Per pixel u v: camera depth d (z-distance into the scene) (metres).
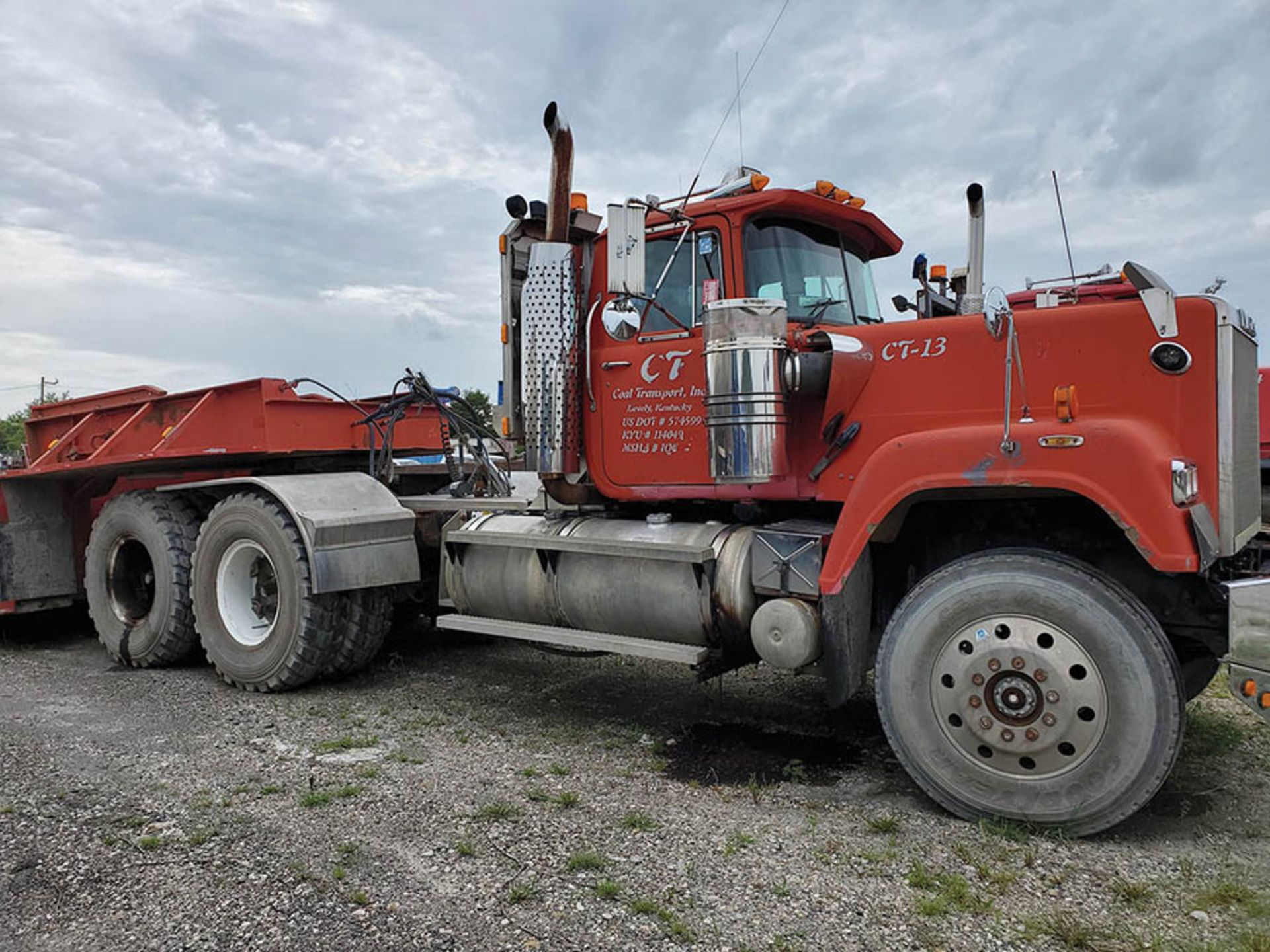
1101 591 3.18
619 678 5.84
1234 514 3.28
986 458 3.37
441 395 6.25
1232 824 3.40
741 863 3.09
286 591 5.41
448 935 2.63
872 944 2.58
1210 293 3.52
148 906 2.82
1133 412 3.39
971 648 3.38
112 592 6.46
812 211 4.42
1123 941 2.56
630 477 4.60
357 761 4.20
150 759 4.22
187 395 6.30
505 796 3.73
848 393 3.93
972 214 5.20
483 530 5.06
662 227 4.48
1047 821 3.27
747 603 4.12
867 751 4.35
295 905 2.81
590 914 2.75
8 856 3.17
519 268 5.03
